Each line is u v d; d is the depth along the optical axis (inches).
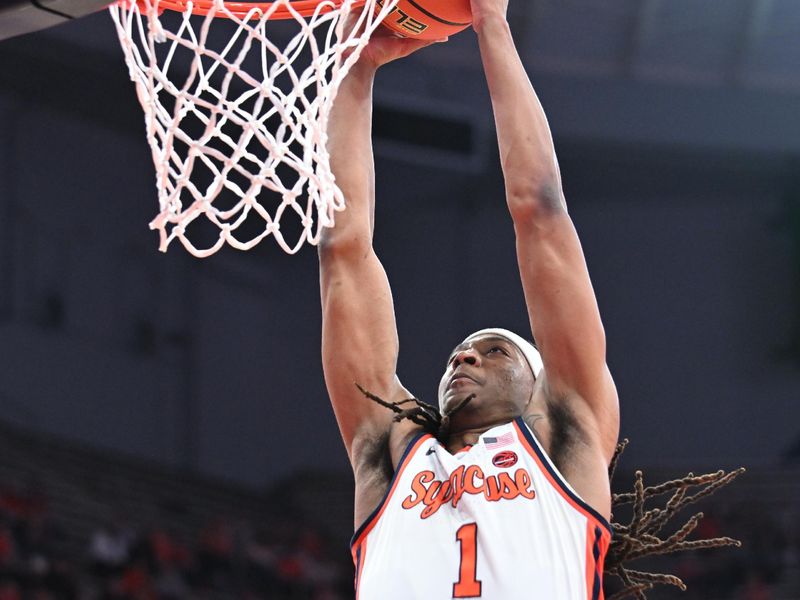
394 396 159.8
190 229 870.4
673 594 694.5
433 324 935.0
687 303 934.4
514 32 895.7
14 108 789.9
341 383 160.2
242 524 780.0
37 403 770.8
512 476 142.3
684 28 903.7
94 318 814.5
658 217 945.5
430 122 890.1
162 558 635.5
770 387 915.4
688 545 149.3
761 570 706.8
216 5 153.5
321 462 909.8
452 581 136.9
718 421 914.1
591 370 148.0
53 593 556.4
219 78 619.2
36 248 789.9
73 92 802.2
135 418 822.5
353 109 175.3
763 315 925.8
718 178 944.3
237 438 876.0
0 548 561.6
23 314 778.2
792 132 920.3
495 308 935.0
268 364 904.9
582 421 146.7
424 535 141.3
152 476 787.4
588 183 944.3
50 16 146.8
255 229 902.4
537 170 155.1
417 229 949.2
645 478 867.4
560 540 137.4
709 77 930.1
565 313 148.7
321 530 821.2
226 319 886.4
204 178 734.5
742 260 935.0
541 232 152.2
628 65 919.0
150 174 856.3
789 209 927.7
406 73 896.9
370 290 164.9
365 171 172.2
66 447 757.9
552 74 908.6
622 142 907.4
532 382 158.4
